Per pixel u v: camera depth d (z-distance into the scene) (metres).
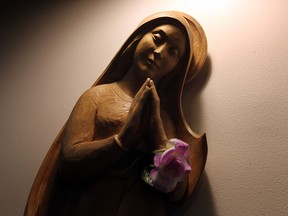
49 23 1.38
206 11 1.08
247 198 0.77
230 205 0.77
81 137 0.78
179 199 0.77
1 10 1.56
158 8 1.17
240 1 1.05
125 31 1.18
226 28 1.02
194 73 0.94
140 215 0.72
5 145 1.13
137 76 0.87
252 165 0.80
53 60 1.26
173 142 0.71
